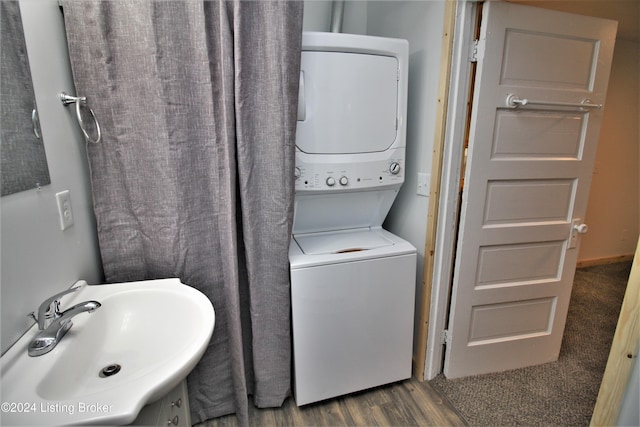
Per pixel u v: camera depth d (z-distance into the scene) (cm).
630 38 289
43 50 103
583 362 200
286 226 147
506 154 161
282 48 131
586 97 163
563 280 186
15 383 75
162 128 126
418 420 162
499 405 169
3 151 83
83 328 98
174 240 136
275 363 161
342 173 162
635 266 105
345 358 166
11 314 85
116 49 119
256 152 139
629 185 338
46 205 101
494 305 181
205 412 160
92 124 122
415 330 190
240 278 155
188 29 124
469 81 153
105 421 66
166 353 101
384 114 165
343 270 155
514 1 145
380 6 206
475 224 164
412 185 186
